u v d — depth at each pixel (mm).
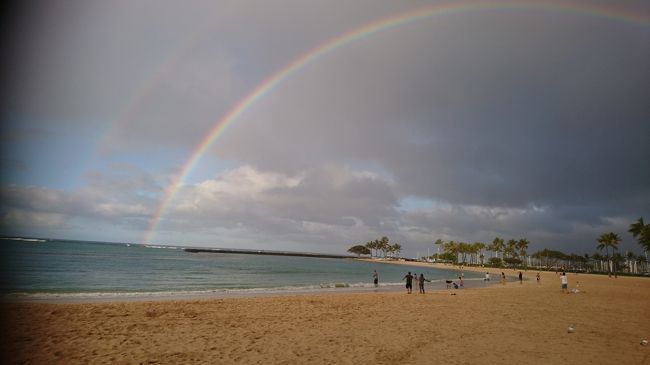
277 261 140875
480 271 130375
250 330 13977
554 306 23094
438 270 134250
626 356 10703
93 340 11805
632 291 39938
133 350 10766
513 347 11570
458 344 11914
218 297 27000
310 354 10617
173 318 16188
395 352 10875
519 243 182000
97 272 50188
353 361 9938
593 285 52969
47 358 9750
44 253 91000
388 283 52938
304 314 18219
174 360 9875
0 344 10914
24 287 30625
